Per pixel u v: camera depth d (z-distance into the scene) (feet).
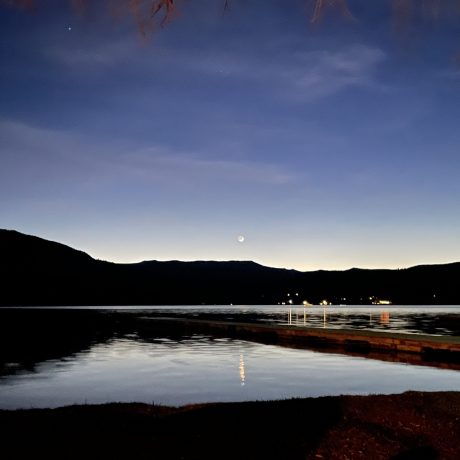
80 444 30.25
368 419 37.55
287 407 40.19
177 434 32.53
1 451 28.94
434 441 34.19
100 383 77.10
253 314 462.60
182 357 115.14
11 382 78.33
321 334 157.17
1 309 599.57
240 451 29.84
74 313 445.78
